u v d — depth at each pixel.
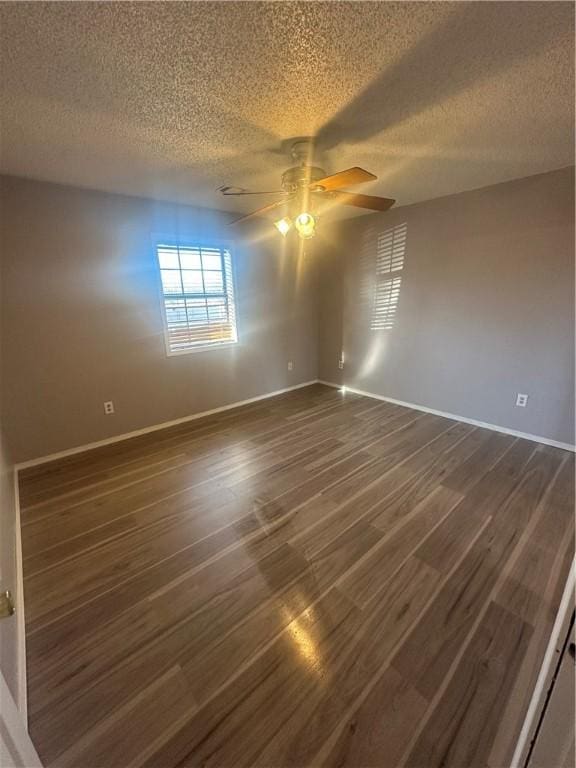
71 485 2.51
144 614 1.51
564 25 1.08
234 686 1.23
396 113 1.63
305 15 1.02
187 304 3.53
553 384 2.85
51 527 2.07
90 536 2.00
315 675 1.26
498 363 3.14
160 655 1.34
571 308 2.66
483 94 1.48
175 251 3.35
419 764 1.03
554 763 0.57
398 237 3.61
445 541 1.90
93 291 2.89
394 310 3.85
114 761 1.05
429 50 1.19
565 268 2.63
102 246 2.87
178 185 2.65
